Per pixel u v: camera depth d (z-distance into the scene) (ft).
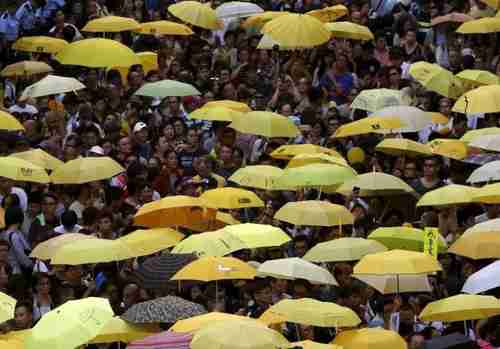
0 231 146.10
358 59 203.82
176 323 107.04
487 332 118.21
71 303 112.27
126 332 110.63
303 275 124.47
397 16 216.13
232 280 132.26
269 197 159.53
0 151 170.71
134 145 176.65
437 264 125.80
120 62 188.55
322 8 229.66
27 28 217.36
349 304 130.00
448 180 163.02
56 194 159.53
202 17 212.64
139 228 150.30
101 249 132.77
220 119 175.83
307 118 181.78
